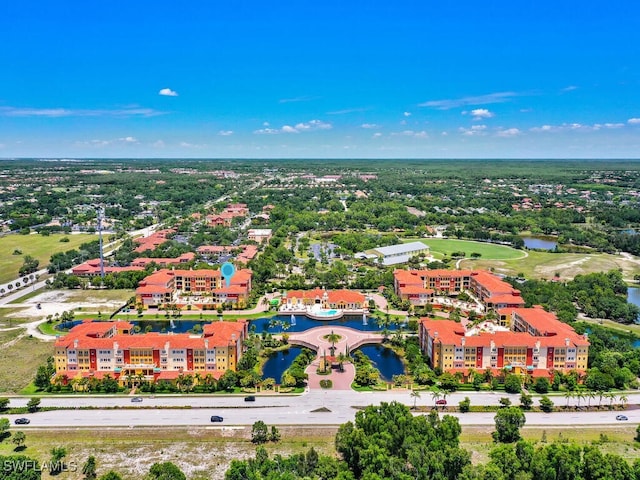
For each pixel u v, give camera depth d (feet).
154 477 641.81
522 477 632.79
